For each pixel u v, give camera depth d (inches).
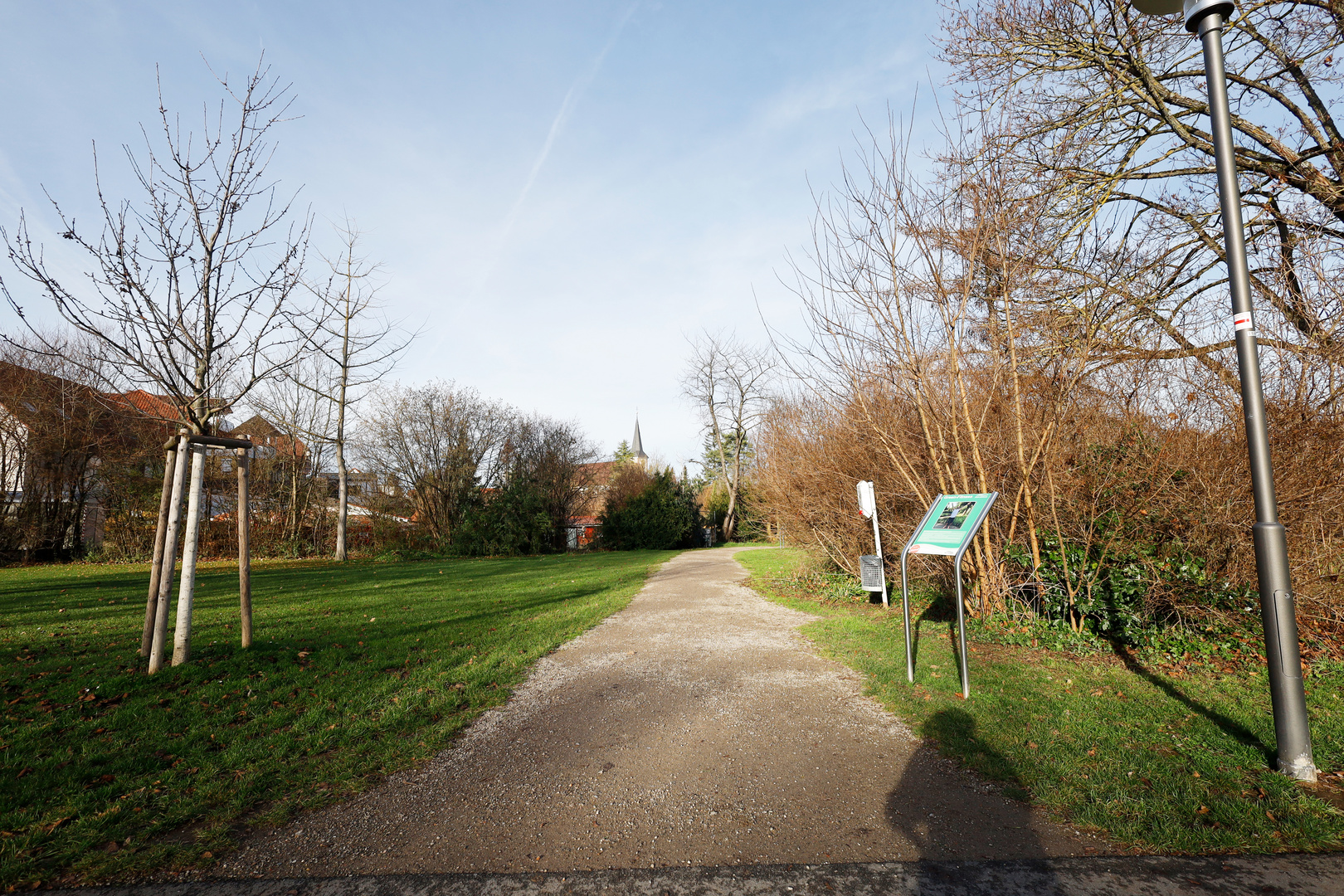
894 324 329.7
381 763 162.7
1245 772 145.4
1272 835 119.3
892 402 360.5
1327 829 120.4
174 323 248.1
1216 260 415.8
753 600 450.9
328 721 192.4
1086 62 409.1
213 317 256.8
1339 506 233.6
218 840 125.0
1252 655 236.2
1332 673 217.0
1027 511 305.9
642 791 147.2
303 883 111.7
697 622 360.2
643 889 109.0
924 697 206.5
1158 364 277.7
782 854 119.5
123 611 415.2
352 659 270.5
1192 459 258.1
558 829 130.3
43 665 252.2
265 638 307.3
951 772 152.9
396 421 1270.9
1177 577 253.1
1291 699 142.8
